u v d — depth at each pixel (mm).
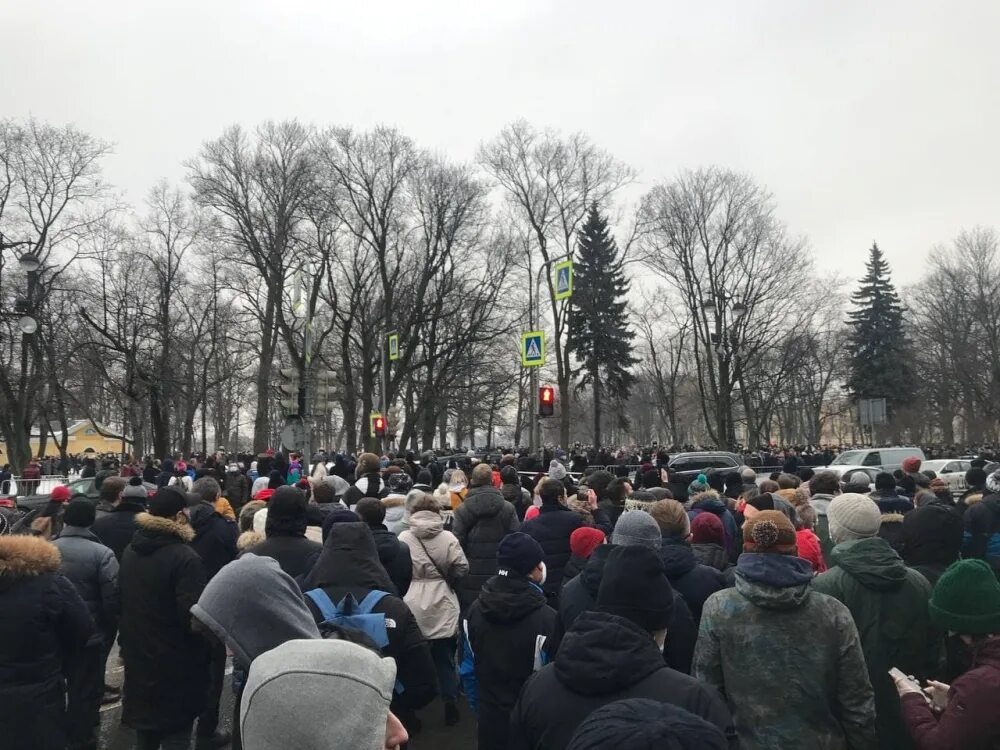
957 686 2766
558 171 39312
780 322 43031
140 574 4773
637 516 3982
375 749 1595
